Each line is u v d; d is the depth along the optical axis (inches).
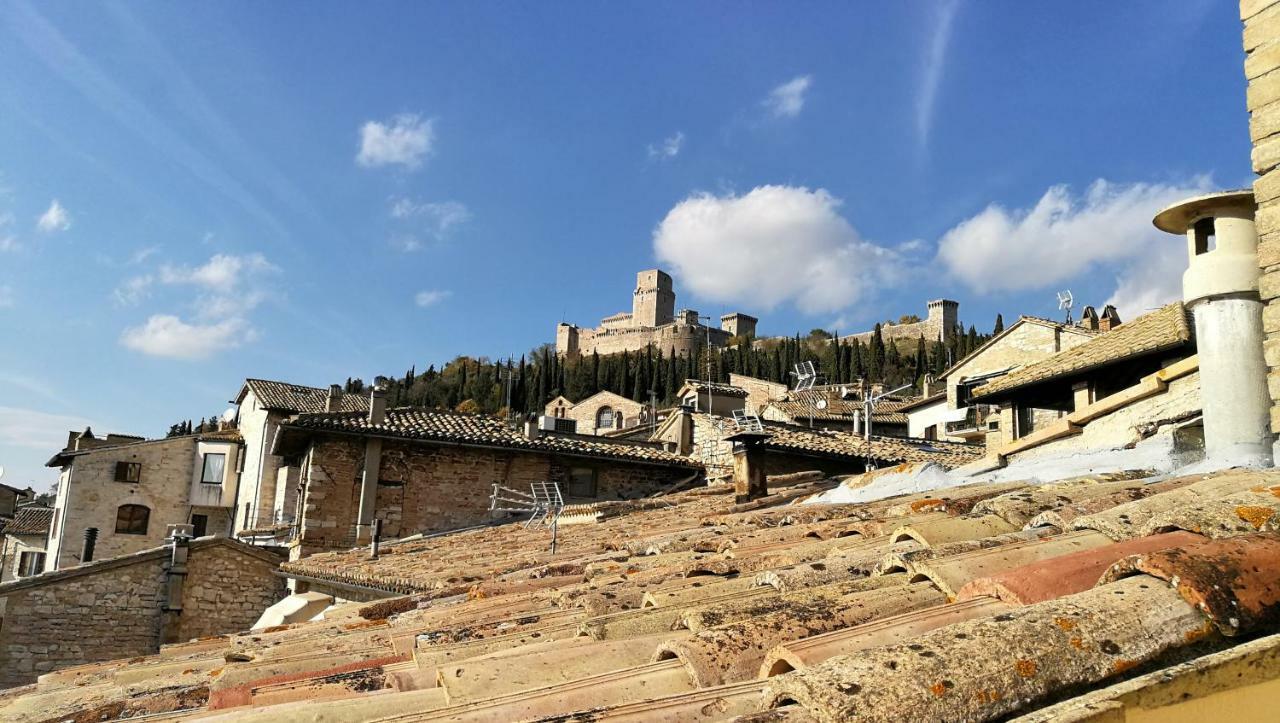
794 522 264.5
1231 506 114.7
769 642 102.9
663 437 967.6
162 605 727.7
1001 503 168.6
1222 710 67.5
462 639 160.2
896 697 68.1
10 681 675.4
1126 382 486.3
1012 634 75.7
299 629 265.3
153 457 1481.3
